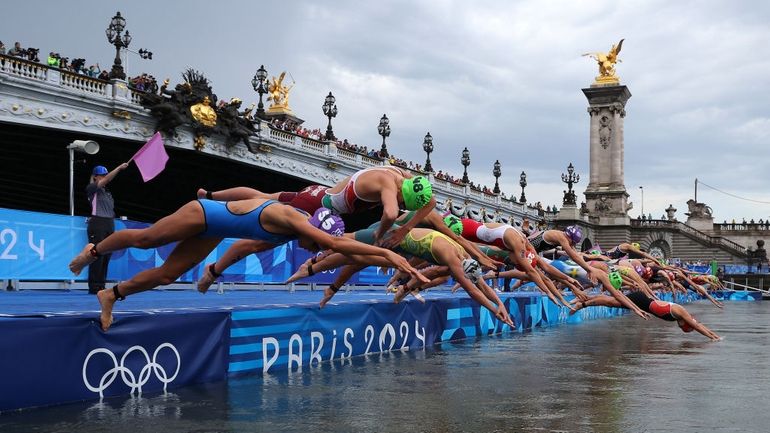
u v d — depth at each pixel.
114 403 6.96
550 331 18.78
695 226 110.94
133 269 18.38
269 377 8.91
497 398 7.48
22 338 6.46
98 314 7.29
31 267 15.76
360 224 61.28
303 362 10.15
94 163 44.81
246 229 7.28
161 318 7.80
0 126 35.25
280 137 50.94
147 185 51.62
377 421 6.27
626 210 102.62
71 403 6.87
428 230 12.50
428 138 71.31
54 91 35.53
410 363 10.62
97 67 42.25
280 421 6.23
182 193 54.81
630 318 27.77
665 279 34.38
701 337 16.45
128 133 40.12
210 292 20.31
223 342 8.69
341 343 11.12
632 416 6.54
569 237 18.11
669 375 9.41
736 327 20.56
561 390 8.05
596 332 18.30
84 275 17.08
